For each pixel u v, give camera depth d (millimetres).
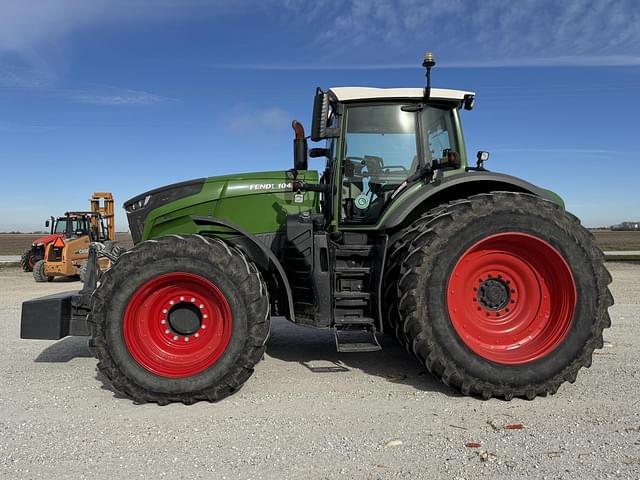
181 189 4848
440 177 4371
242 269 3738
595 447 2830
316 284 4172
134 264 3713
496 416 3330
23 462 2719
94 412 3479
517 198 3848
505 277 3984
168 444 2934
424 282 3703
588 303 3785
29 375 4379
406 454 2773
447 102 4637
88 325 3715
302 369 4504
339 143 4492
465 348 3678
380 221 4363
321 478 2520
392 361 4773
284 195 4820
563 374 3703
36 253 15188
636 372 4285
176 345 3812
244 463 2689
